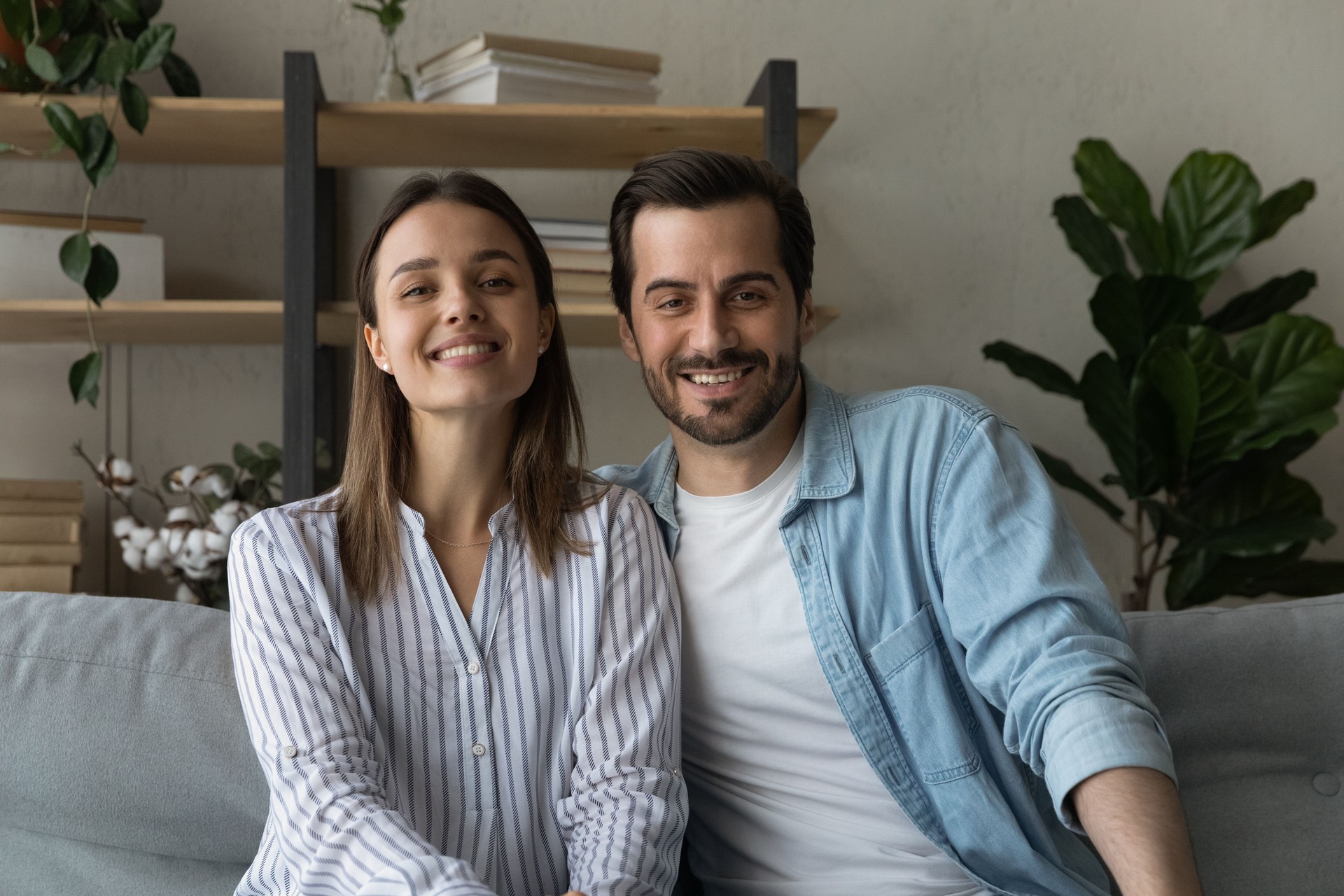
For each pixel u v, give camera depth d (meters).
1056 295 2.29
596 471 1.36
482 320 1.08
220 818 1.16
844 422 1.20
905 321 2.27
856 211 2.26
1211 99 2.30
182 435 2.12
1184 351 1.83
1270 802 1.17
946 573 1.09
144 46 1.75
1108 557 2.30
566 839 1.07
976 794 1.07
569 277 1.87
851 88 2.26
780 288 1.15
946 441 1.14
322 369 2.05
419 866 0.89
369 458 1.11
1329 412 1.93
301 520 1.09
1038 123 2.29
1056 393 2.03
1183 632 1.22
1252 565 2.03
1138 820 0.85
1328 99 2.31
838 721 1.13
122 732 1.16
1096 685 0.93
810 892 1.08
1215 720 1.20
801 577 1.14
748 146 1.99
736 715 1.15
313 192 1.75
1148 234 2.10
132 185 2.13
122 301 1.81
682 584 1.19
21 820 1.17
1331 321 2.32
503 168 2.14
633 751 1.06
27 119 1.84
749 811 1.12
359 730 1.02
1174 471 1.98
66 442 2.09
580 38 2.21
